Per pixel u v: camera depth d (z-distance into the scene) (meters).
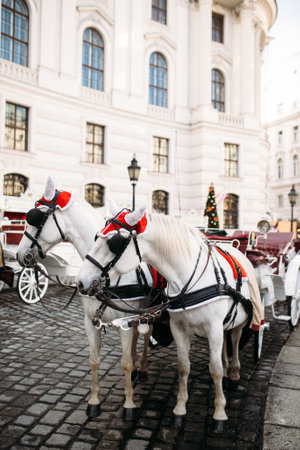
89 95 18.77
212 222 17.77
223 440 3.29
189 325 3.51
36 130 16.62
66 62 17.77
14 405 3.84
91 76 19.23
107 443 3.21
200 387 4.36
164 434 3.37
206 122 21.89
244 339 4.74
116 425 3.50
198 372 4.81
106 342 5.95
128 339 3.58
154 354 5.50
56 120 17.31
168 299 3.52
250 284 4.39
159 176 21.20
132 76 20.30
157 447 3.17
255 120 24.14
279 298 6.61
